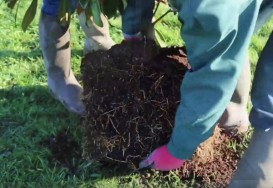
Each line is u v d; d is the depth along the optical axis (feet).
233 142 6.70
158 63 5.88
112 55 6.02
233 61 4.38
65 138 6.82
